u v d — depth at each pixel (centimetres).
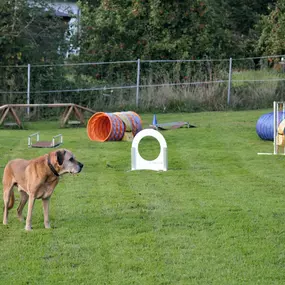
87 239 800
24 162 852
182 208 955
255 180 1177
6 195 864
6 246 774
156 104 2433
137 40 2705
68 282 660
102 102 2416
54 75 2403
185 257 731
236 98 2481
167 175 1230
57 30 2570
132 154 1297
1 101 2345
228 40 2812
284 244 782
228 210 945
